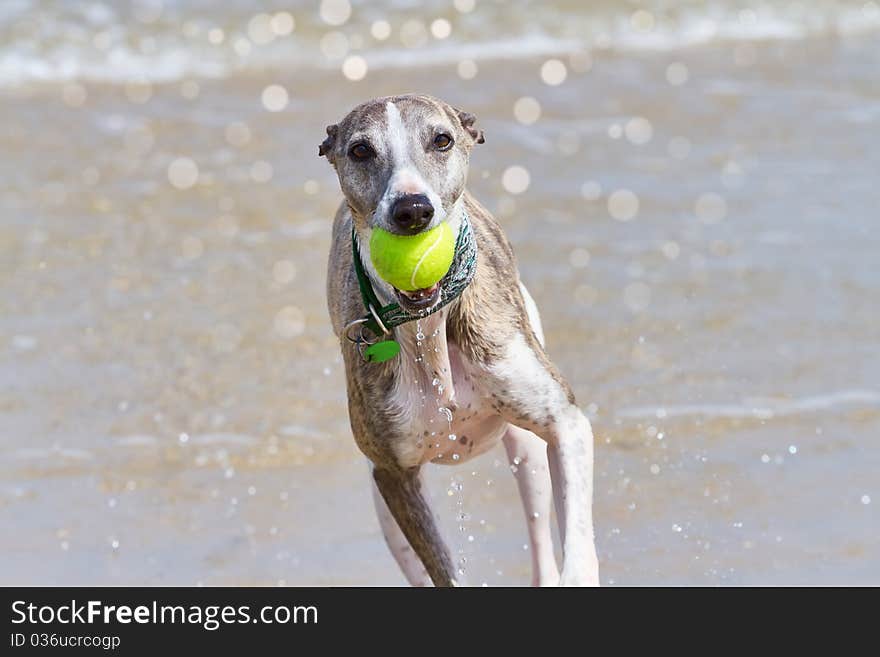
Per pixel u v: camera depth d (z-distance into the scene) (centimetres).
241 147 1753
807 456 1046
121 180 1634
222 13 2292
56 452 1074
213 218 1532
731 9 2398
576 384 1151
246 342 1258
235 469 1062
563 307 1295
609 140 1770
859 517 966
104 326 1280
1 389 1161
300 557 949
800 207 1540
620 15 2359
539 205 1551
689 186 1611
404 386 797
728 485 1008
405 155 745
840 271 1370
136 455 1075
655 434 1078
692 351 1211
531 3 2381
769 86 1989
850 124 1803
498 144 1747
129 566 929
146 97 1967
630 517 971
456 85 2005
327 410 1152
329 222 1525
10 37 2153
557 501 782
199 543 962
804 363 1187
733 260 1404
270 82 2038
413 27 2280
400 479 825
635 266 1391
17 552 939
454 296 767
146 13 2269
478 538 980
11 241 1452
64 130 1811
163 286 1366
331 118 1867
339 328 850
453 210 765
